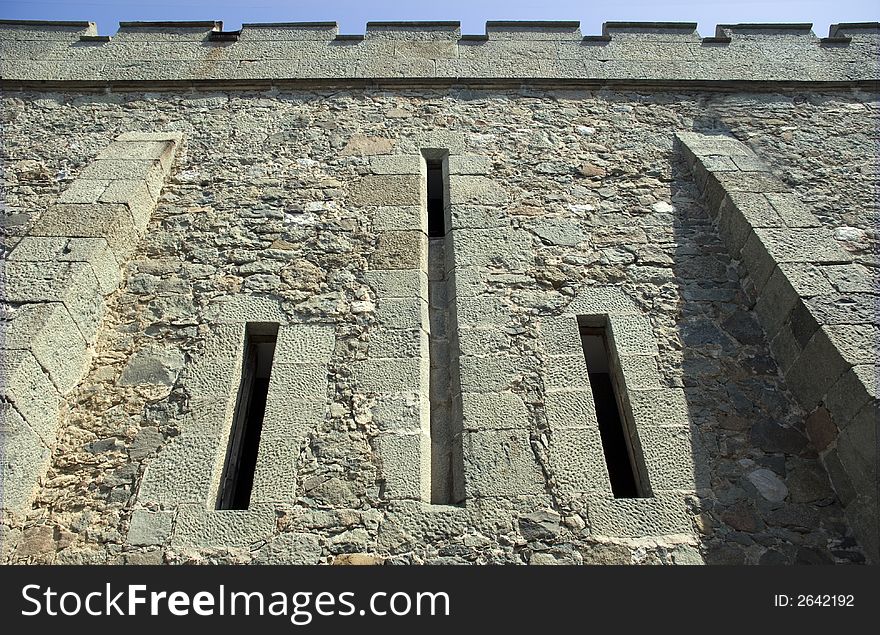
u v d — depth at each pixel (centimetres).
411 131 571
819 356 373
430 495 359
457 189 518
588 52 648
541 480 356
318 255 468
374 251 471
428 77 615
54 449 362
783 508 349
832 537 339
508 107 597
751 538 338
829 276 409
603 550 332
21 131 563
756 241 443
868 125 584
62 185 520
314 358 407
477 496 350
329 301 438
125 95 603
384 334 420
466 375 400
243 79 611
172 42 650
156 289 443
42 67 623
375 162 541
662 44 658
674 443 373
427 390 400
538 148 558
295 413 380
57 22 662
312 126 575
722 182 494
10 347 355
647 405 389
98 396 386
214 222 491
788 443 375
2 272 400
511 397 390
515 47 651
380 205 505
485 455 365
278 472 357
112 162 509
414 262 463
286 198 512
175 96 603
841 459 351
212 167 536
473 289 446
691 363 410
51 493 346
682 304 442
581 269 461
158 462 360
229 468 374
